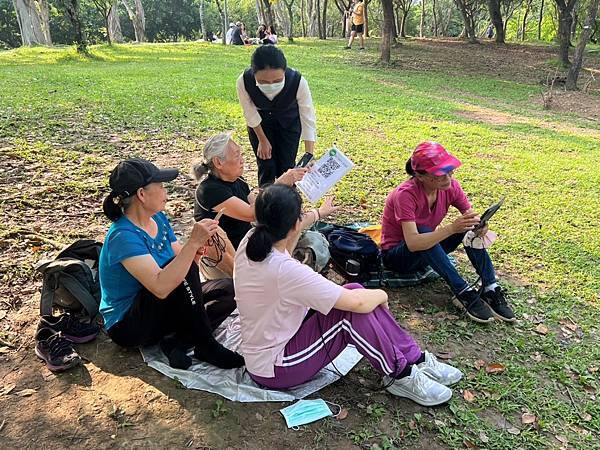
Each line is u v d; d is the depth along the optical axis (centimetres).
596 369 338
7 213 498
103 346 326
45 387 293
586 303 414
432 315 384
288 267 260
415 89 1410
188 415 277
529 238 514
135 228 296
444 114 1067
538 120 1090
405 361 285
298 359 278
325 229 428
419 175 369
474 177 681
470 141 860
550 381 327
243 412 281
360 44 2552
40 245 443
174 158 700
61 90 1088
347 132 875
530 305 407
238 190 381
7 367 307
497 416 296
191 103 1019
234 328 332
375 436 274
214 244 355
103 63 1706
